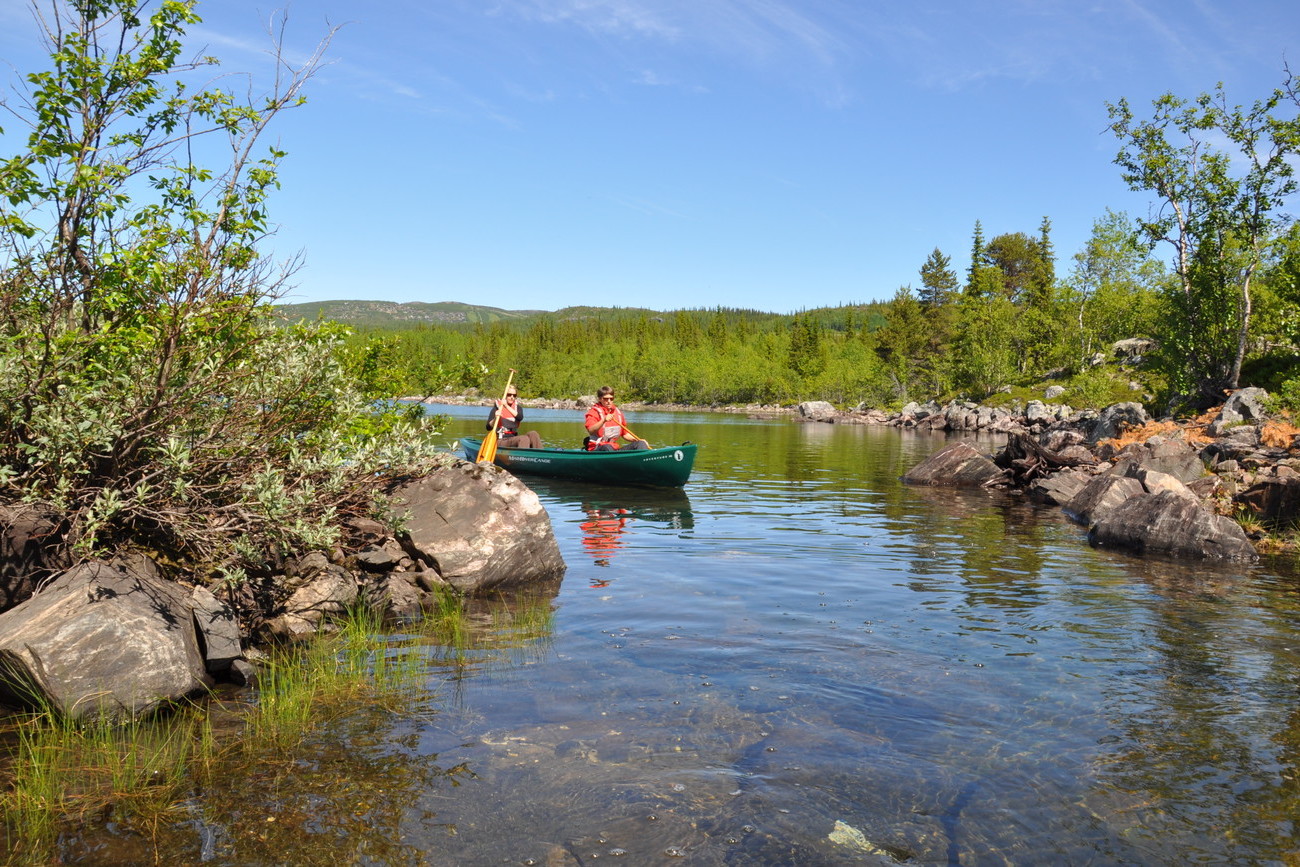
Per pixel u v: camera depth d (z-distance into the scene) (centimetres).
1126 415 2631
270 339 601
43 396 512
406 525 702
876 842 309
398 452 690
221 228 553
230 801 335
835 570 799
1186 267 2781
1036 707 444
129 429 523
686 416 6197
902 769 369
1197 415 2620
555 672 493
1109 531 983
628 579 752
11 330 511
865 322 13462
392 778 356
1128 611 655
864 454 2405
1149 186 2755
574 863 293
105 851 297
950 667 509
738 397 9381
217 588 560
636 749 387
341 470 643
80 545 478
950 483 1620
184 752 381
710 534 1002
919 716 430
